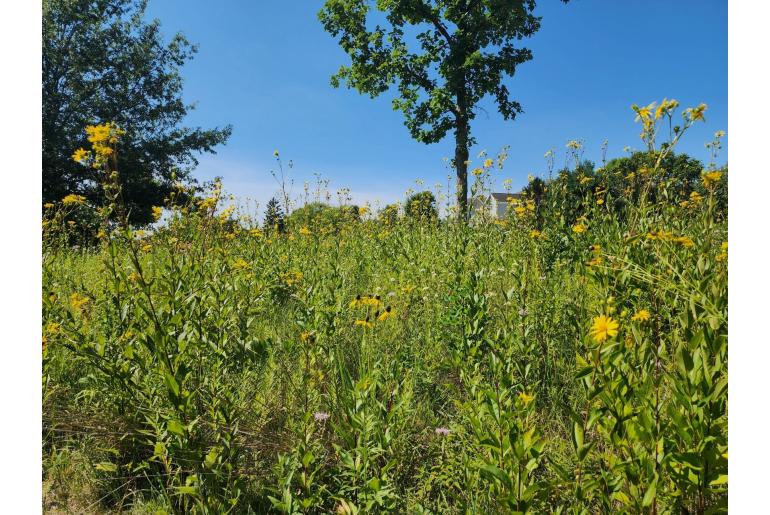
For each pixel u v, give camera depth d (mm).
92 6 20219
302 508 1752
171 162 21156
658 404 1586
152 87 21344
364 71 17562
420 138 17219
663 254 2479
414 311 3975
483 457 1724
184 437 1869
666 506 1505
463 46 16000
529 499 1423
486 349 2719
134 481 2188
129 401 2275
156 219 3113
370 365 2744
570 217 5824
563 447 1977
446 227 6727
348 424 2100
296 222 6941
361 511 1657
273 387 2650
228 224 5523
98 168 2309
